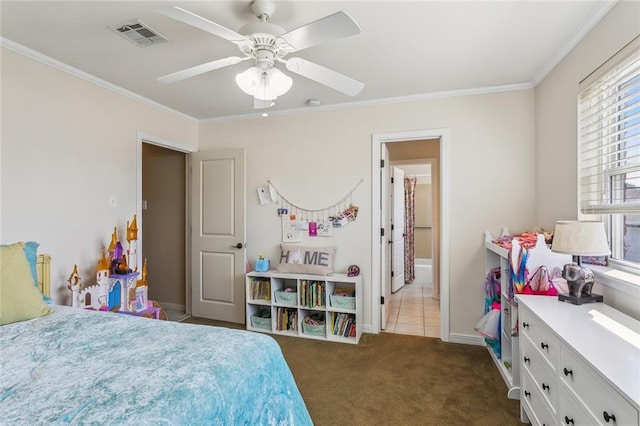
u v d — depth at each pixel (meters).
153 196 4.16
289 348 2.94
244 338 1.39
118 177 2.85
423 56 2.31
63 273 2.39
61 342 1.36
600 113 1.92
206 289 3.73
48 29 1.94
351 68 2.51
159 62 2.37
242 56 2.29
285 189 3.57
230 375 1.12
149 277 4.19
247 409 1.12
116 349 1.28
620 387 0.94
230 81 2.72
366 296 3.32
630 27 1.54
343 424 1.89
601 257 1.89
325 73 1.73
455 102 3.02
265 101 2.02
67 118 2.44
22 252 1.83
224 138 3.80
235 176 3.60
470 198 2.99
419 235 6.55
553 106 2.44
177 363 1.14
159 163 4.13
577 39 2.02
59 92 2.38
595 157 1.93
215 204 3.68
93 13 1.78
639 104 1.57
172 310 4.07
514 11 1.78
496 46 2.17
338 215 3.38
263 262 3.41
